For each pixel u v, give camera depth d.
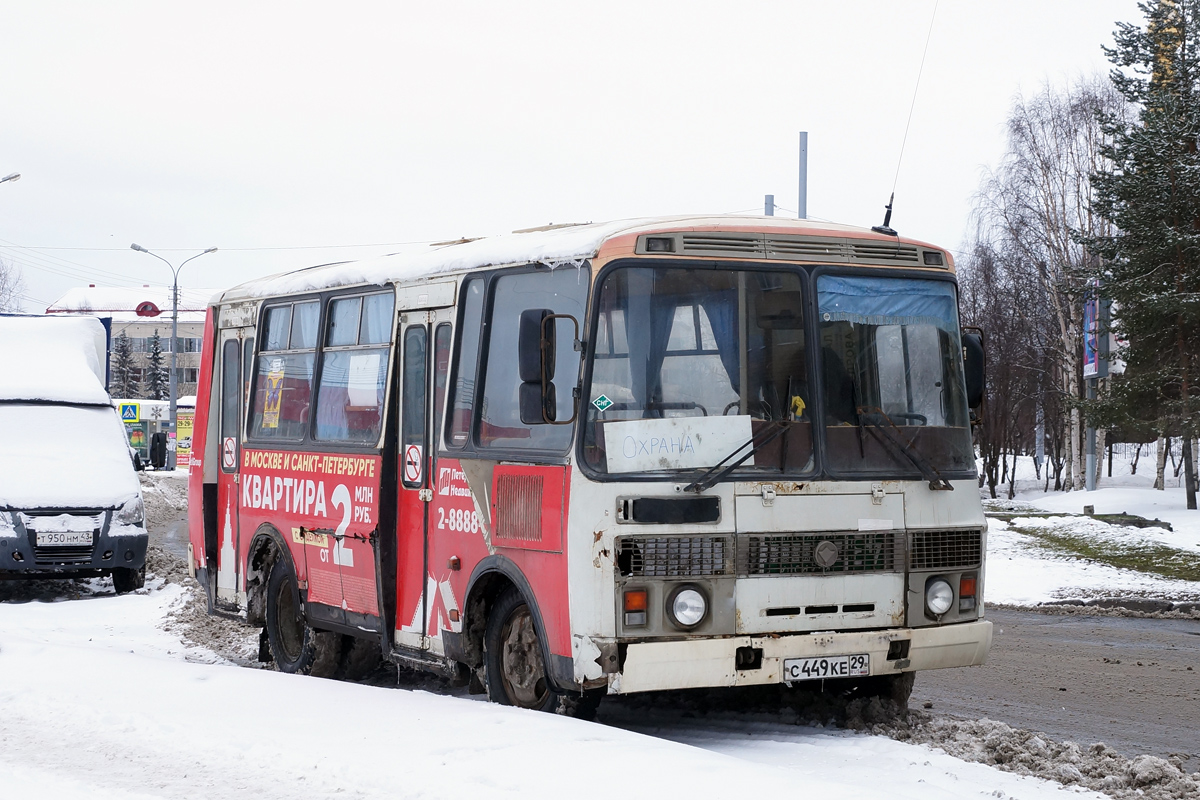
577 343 7.70
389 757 6.93
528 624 8.31
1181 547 21.62
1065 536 24.47
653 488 7.57
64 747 7.71
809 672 7.77
